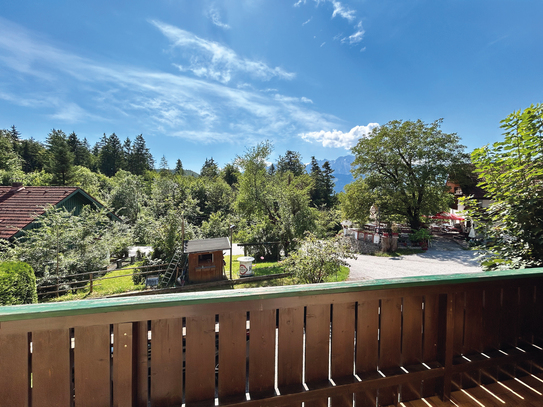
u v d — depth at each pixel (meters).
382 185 19.38
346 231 23.36
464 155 18.11
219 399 1.37
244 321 1.39
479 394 1.81
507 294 2.00
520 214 2.99
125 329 1.21
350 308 1.58
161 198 27.08
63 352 1.15
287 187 17.06
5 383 1.10
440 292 1.75
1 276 6.54
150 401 1.30
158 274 11.95
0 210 13.20
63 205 14.52
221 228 18.19
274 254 16.36
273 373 1.45
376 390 1.62
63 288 10.33
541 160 3.03
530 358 1.99
